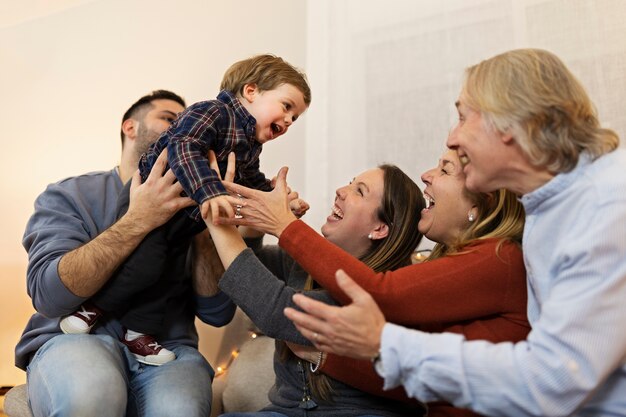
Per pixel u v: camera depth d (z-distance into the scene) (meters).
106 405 1.32
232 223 1.33
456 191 1.40
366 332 1.00
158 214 1.45
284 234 1.27
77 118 2.87
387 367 0.98
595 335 0.90
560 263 0.98
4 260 2.75
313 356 1.37
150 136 1.94
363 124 2.41
